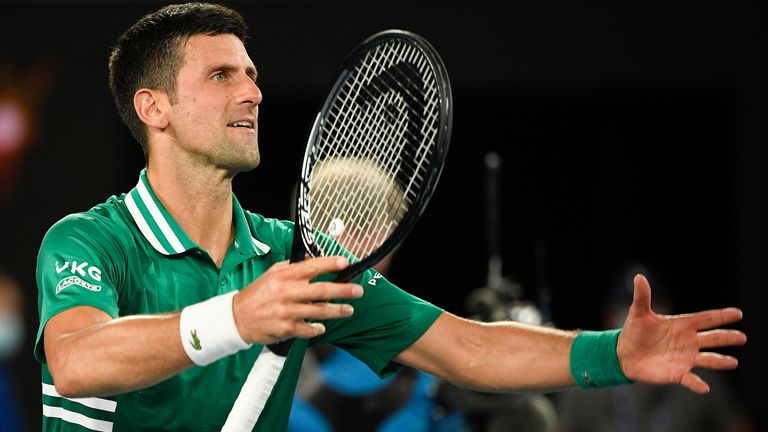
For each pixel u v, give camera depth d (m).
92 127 26.86
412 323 10.70
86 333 8.38
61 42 26.91
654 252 30.95
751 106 27.34
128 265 9.85
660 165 30.67
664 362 9.61
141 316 8.40
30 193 26.77
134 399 9.77
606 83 27.47
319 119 9.78
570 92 28.42
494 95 28.94
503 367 10.43
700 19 27.33
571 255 31.12
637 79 27.41
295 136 29.72
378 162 11.34
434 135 9.73
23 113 26.81
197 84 10.04
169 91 10.10
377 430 17.33
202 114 10.02
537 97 29.48
